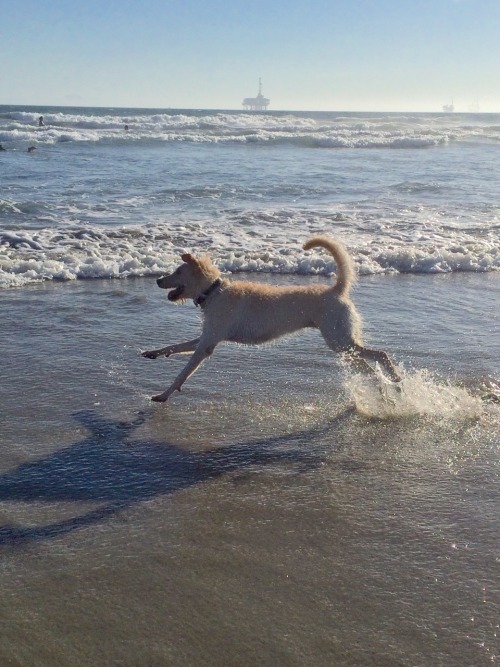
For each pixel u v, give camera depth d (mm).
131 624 2096
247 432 3150
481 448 3041
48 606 2148
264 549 2393
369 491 2719
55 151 14922
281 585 2240
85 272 5441
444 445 3061
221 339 3443
